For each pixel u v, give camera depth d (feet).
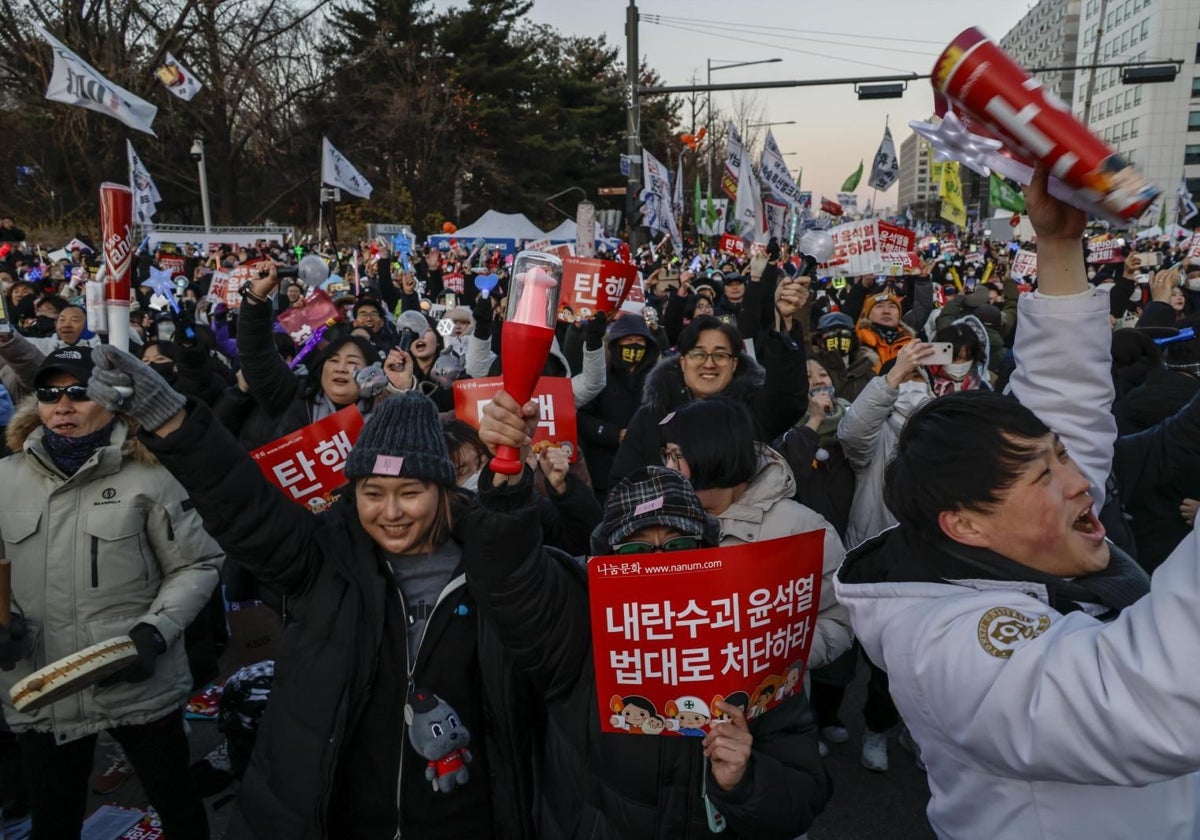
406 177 135.44
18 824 11.25
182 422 6.31
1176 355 14.94
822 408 13.20
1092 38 337.93
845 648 8.84
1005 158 4.61
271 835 6.41
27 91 103.55
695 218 81.30
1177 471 10.20
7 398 15.33
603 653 5.96
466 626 6.95
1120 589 4.42
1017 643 3.93
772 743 6.23
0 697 9.25
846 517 12.75
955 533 4.50
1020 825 4.17
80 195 111.86
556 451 9.81
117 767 12.71
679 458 8.39
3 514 9.16
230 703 9.77
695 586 5.77
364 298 24.32
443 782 6.46
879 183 53.16
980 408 4.48
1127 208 3.61
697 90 48.88
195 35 108.78
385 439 6.72
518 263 5.12
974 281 46.19
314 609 6.80
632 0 48.49
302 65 129.90
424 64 134.31
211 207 133.80
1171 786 4.27
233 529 6.48
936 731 4.42
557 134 149.18
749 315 15.29
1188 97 272.51
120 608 9.23
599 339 17.16
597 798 6.31
